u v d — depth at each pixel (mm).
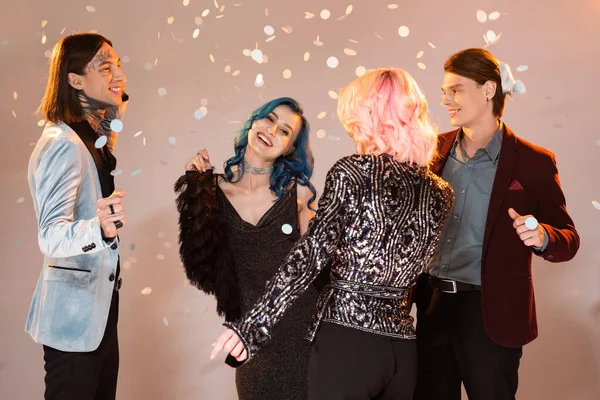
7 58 4523
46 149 2646
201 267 2906
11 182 4484
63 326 2689
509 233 2775
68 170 2625
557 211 2787
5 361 4402
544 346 4172
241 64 4488
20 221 4461
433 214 2254
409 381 2248
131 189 4504
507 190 2801
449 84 2912
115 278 2867
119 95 2953
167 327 4441
